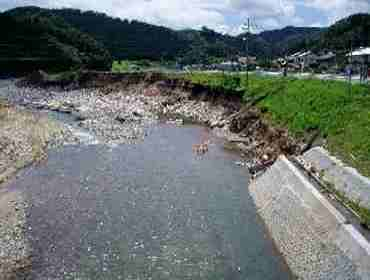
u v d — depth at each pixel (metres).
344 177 37.94
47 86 143.38
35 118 82.81
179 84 111.62
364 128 45.81
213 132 78.69
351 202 34.06
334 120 52.28
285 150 55.75
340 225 29.34
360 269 25.19
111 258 32.78
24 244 34.44
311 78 77.00
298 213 34.81
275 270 31.14
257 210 41.81
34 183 48.88
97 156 60.94
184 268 31.50
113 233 36.84
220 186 48.75
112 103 110.50
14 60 168.75
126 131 78.00
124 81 130.50
